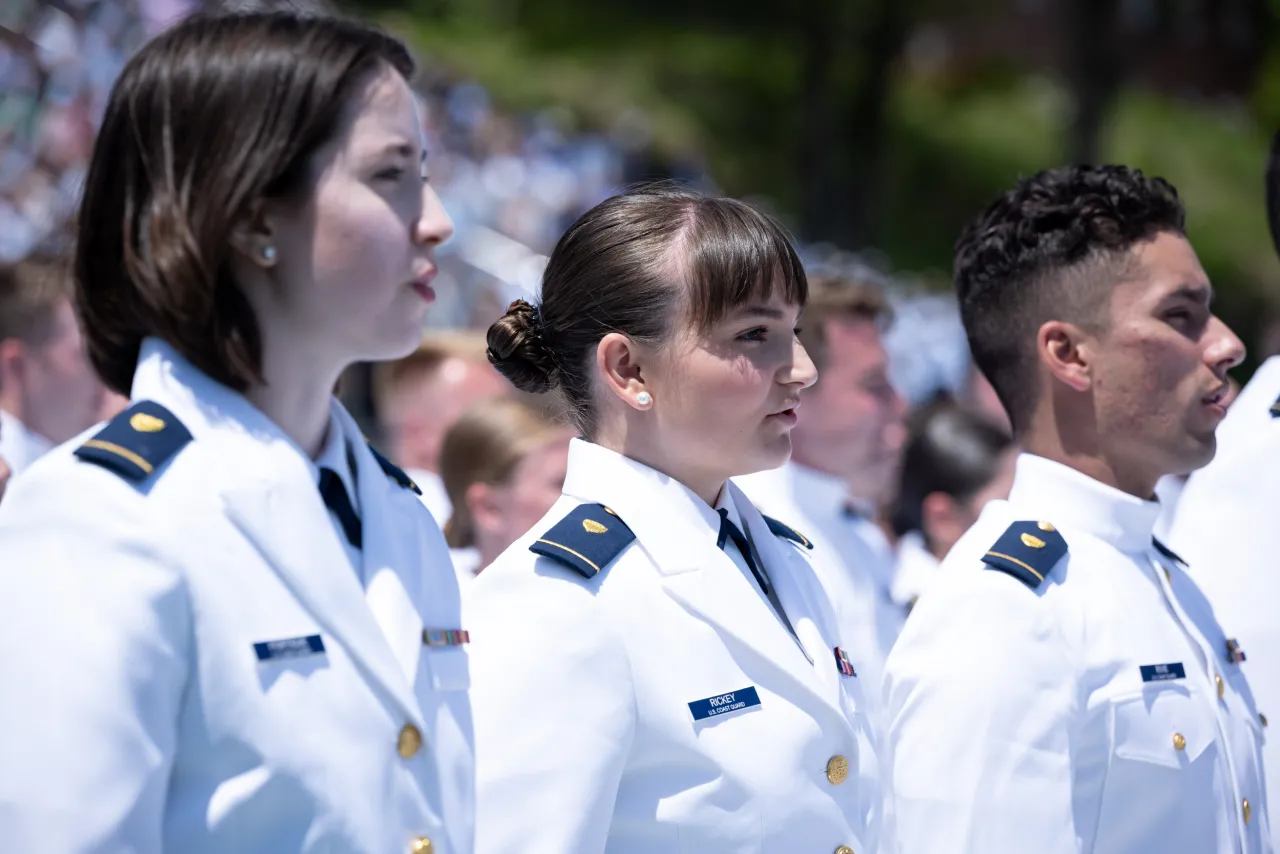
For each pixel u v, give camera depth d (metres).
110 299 5.56
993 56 88.81
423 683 5.72
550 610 6.70
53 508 5.11
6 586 5.00
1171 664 7.79
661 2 81.94
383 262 5.55
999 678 7.32
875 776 7.19
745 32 82.06
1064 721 7.31
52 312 12.04
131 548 5.06
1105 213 8.27
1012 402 8.70
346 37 5.66
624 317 7.12
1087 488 8.15
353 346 5.63
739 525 7.58
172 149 5.38
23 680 4.86
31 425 12.20
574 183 49.72
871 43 71.06
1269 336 21.70
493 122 51.84
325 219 5.48
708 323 6.95
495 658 6.66
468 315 34.34
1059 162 69.06
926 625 7.71
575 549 6.87
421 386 14.40
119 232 5.50
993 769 7.18
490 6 77.56
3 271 12.16
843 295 12.55
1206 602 8.68
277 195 5.46
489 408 11.27
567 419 8.02
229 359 5.46
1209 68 87.56
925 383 33.47
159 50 5.53
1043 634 7.47
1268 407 9.41
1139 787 7.48
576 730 6.46
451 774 5.72
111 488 5.15
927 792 7.29
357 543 5.87
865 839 6.97
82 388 12.23
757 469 7.14
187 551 5.16
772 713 6.80
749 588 7.07
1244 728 8.16
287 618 5.33
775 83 78.94
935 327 34.44
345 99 5.53
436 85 52.19
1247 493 9.20
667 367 7.05
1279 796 8.76
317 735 5.25
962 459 14.62
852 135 71.50
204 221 5.30
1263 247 75.44
